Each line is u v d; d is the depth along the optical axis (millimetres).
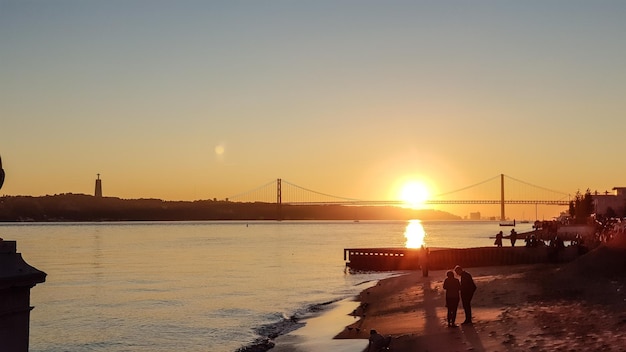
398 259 71812
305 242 148250
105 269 75062
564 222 143625
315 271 70625
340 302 40469
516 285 34156
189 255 101500
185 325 35031
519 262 60594
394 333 24172
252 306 41750
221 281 59594
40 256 100125
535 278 36781
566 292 28531
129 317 38531
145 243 145375
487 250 62094
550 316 22062
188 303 44375
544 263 58250
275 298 45812
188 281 60031
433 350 18953
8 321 5141
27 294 5355
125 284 58062
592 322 19906
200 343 29625
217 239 169500
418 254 71188
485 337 19922
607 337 17250
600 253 35750
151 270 73062
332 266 77875
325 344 24641
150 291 52312
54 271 72375
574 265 36500
